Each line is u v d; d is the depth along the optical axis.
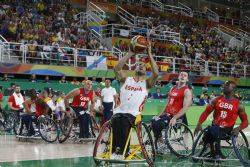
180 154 8.03
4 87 16.81
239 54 30.14
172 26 30.09
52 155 8.16
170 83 20.55
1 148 9.08
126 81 6.06
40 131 10.17
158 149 8.32
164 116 8.21
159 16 31.08
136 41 5.88
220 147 7.51
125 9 29.84
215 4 38.03
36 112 10.30
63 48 19.77
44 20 22.58
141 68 6.06
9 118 12.23
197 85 23.98
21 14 22.25
